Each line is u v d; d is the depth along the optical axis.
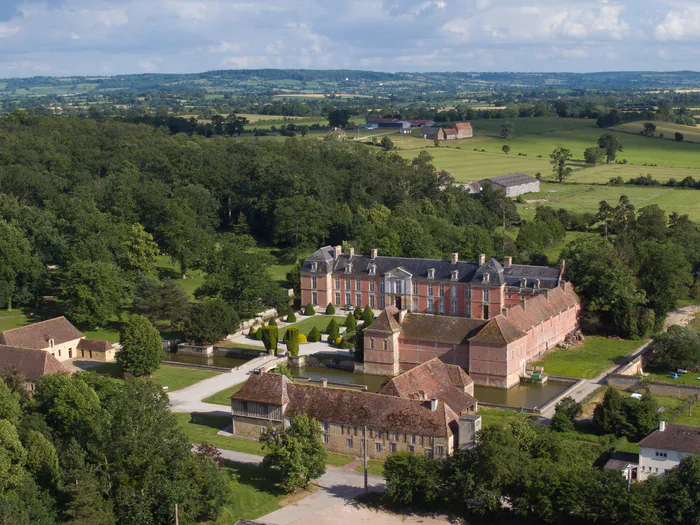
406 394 126.94
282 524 101.50
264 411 126.81
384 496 108.44
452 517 103.69
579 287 190.25
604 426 126.56
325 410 124.06
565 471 100.94
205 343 179.88
